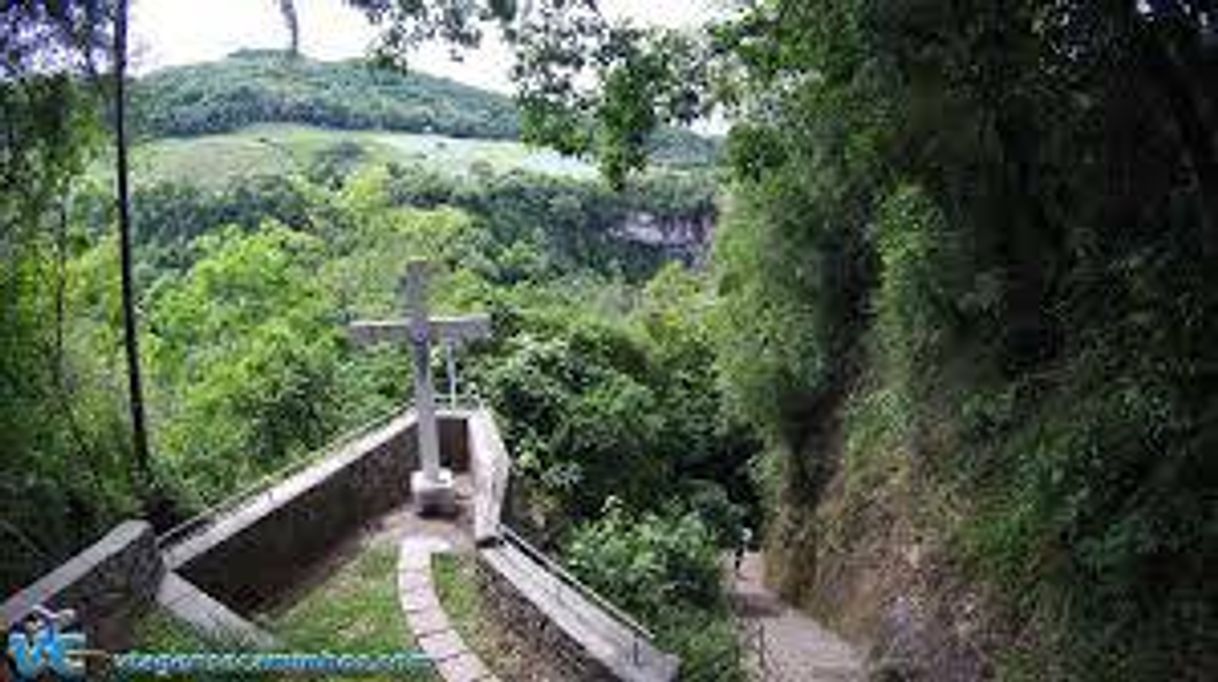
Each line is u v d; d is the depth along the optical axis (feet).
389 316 80.94
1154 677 30.53
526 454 64.03
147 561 34.81
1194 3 32.42
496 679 32.81
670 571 47.03
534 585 34.37
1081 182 40.98
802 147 47.34
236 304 79.10
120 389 49.16
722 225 67.31
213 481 54.75
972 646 39.73
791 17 37.81
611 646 30.48
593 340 82.48
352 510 46.93
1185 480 31.55
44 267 41.98
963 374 46.09
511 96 37.35
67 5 39.47
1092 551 32.42
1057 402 39.24
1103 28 33.40
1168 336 33.99
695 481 78.02
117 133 44.68
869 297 59.98
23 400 39.68
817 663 51.83
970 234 44.37
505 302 84.23
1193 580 31.07
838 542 59.72
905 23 34.83
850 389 64.08
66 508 39.32
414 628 36.19
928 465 49.52
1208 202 34.60
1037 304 43.21
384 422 57.11
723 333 69.41
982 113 39.34
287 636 35.76
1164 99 35.88
